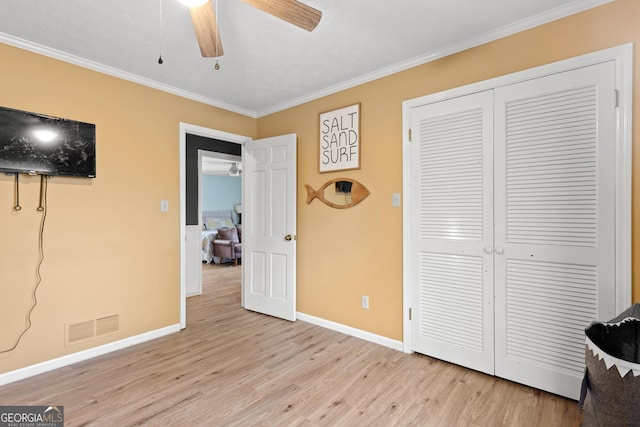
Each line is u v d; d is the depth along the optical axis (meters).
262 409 1.86
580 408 1.42
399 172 2.61
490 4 1.86
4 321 2.16
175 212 3.08
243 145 3.77
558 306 1.93
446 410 1.84
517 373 2.09
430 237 2.45
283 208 3.39
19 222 2.22
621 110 1.73
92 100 2.55
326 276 3.14
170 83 2.96
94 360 2.48
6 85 2.17
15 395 2.01
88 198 2.54
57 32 2.12
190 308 3.81
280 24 2.03
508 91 2.10
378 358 2.48
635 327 1.49
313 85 3.03
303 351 2.62
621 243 1.74
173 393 2.02
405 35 2.18
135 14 1.93
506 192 2.11
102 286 2.61
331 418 1.78
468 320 2.28
